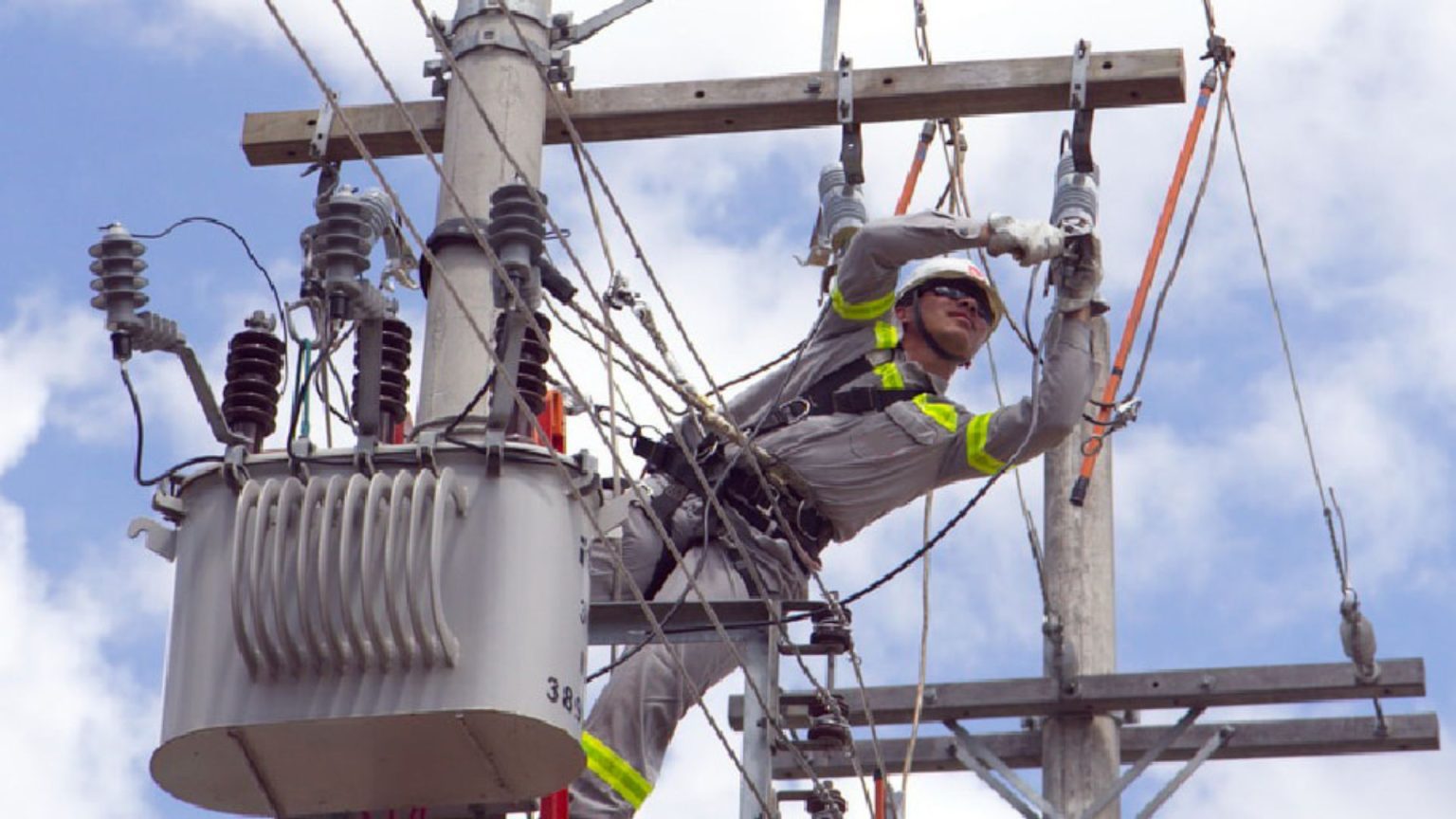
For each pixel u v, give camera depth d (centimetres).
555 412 908
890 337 1052
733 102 1034
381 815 861
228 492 827
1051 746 1270
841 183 1066
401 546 807
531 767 827
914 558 1001
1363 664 1255
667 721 990
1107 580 1288
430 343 916
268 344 845
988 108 1029
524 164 964
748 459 1012
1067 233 1000
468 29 980
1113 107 1020
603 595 998
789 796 976
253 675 809
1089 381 1021
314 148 1018
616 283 984
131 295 827
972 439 1030
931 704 1278
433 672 801
